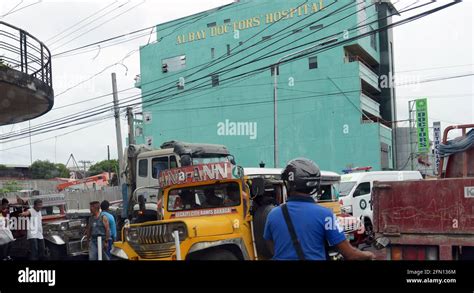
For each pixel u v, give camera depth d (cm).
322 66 3394
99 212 1011
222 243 692
